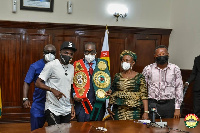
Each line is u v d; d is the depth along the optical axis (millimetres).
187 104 4367
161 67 2600
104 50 4055
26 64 4777
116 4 5043
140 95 2430
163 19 5277
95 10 4996
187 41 4574
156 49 2539
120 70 5152
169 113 2553
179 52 4863
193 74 3611
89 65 2600
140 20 5191
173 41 5125
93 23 5008
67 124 1912
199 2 4203
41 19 4781
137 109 2406
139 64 5219
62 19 4871
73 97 2459
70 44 2250
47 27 4766
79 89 2473
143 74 2697
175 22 5062
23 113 4754
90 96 2520
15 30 4664
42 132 1649
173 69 2584
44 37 4801
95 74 2553
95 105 2518
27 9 4680
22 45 4730
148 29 5141
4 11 4594
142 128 1829
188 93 4359
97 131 1706
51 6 4777
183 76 4617
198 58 3564
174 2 5129
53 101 2205
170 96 2564
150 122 1976
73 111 2373
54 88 2174
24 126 4262
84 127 1819
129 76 2469
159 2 5234
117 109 2406
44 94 2502
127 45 5137
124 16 5086
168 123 2006
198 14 4227
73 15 4914
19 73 4766
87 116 2494
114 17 5086
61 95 2070
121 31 5082
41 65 2598
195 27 4309
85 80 2502
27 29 4715
